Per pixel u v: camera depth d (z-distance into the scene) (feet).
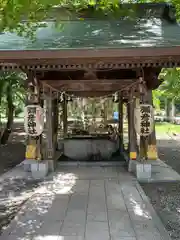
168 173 24.52
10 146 42.47
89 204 16.78
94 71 23.84
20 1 8.34
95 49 14.66
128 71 24.32
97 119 37.65
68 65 17.47
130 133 25.71
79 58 15.29
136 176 23.03
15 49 14.97
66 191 19.47
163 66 17.34
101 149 31.94
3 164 29.91
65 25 19.70
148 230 13.15
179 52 14.60
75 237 12.41
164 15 22.04
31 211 15.66
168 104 86.33
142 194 18.72
